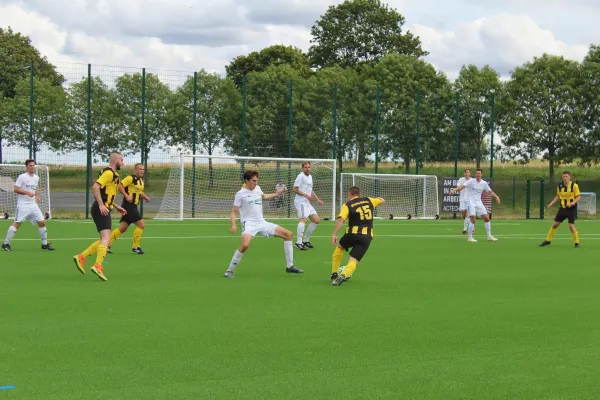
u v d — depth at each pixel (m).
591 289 12.33
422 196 34.97
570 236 24.28
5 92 52.88
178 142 32.28
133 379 6.63
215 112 32.88
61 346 7.83
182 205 29.98
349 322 9.27
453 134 38.75
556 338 8.43
